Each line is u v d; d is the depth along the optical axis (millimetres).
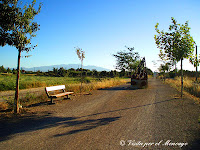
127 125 4863
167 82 23844
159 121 5199
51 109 7125
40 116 5957
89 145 3504
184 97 9703
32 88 17547
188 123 4895
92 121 5309
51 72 67938
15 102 6434
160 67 33438
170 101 8703
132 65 24734
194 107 7027
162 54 9828
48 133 4250
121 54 24188
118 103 8539
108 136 4012
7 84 16375
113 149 3309
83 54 13016
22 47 6250
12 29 5949
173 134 4066
